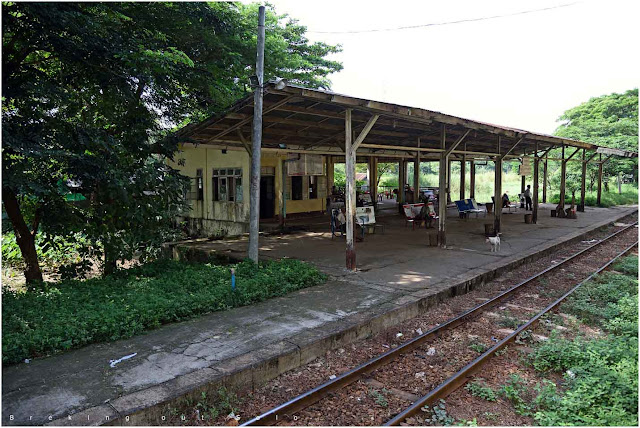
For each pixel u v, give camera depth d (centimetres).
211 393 427
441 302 765
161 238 952
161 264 909
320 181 2077
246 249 1173
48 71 844
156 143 975
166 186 917
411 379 490
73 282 776
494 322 679
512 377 479
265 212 1841
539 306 761
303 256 1077
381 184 4428
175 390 409
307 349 525
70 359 482
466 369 491
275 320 612
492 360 540
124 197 797
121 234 882
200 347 515
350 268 921
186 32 1020
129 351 504
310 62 1934
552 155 3481
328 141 1374
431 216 1628
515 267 1030
